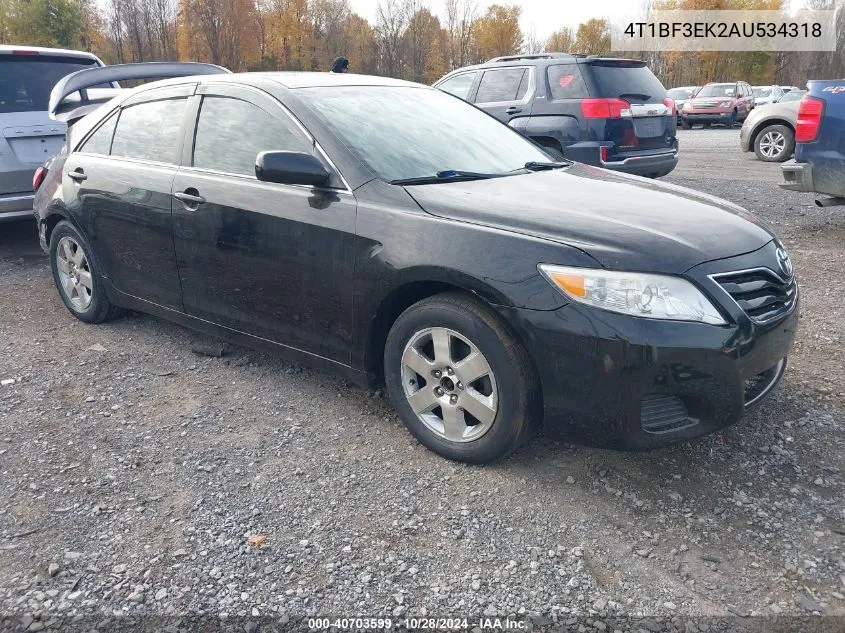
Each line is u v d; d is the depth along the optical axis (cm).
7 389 401
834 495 295
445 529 276
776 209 878
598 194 340
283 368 427
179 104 422
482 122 437
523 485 304
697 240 292
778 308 303
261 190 362
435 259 299
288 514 286
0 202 656
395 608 237
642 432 278
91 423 362
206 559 260
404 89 430
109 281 470
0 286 606
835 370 409
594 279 271
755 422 353
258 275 367
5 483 307
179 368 430
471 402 305
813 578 249
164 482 309
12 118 666
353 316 333
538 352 280
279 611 236
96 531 276
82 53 771
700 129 2695
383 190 328
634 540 270
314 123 355
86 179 463
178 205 399
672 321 268
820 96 682
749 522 279
